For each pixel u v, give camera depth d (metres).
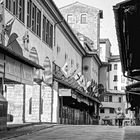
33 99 34.12
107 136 18.00
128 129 24.42
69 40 51.28
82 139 16.09
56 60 42.41
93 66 70.88
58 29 43.44
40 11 35.00
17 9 27.34
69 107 47.09
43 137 16.89
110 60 102.56
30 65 24.02
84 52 65.31
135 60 16.94
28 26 30.77
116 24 11.52
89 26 74.44
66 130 22.02
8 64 20.00
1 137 15.73
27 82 23.67
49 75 37.22
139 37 13.00
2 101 17.75
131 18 10.95
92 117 65.56
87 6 74.62
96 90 65.06
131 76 19.30
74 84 45.66
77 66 59.69
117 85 101.62
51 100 37.34
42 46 35.44
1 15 22.91
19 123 26.94
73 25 74.50
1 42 23.16
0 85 20.25
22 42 28.20
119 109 31.41
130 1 9.88
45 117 37.22
